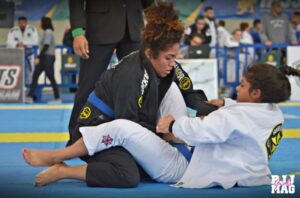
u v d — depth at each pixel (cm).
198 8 1798
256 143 302
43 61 1198
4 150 479
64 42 1262
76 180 335
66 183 325
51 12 1733
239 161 305
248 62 1276
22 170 371
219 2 1795
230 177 305
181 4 1798
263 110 302
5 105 1063
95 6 448
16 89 1134
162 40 309
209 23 1321
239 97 312
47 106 1027
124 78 320
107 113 331
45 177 311
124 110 319
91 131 314
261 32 1378
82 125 335
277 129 310
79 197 285
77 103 452
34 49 1239
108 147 314
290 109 945
